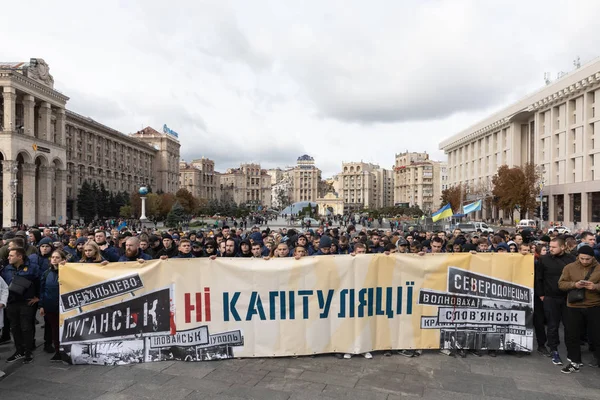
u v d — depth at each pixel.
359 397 5.12
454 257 6.76
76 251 8.87
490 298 6.79
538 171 60.00
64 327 6.19
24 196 54.91
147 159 115.50
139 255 7.58
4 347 7.44
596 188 49.34
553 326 6.62
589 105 52.06
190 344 6.35
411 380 5.68
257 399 5.05
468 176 96.88
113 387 5.42
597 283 6.00
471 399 5.10
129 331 6.26
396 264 6.66
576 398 5.17
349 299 6.53
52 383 5.57
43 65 59.19
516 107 69.56
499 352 6.95
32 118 56.41
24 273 6.50
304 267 6.47
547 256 6.90
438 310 6.73
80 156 82.31
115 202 81.81
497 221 75.31
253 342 6.43
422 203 160.12
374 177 194.12
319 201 113.88
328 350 6.49
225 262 6.42
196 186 160.25
